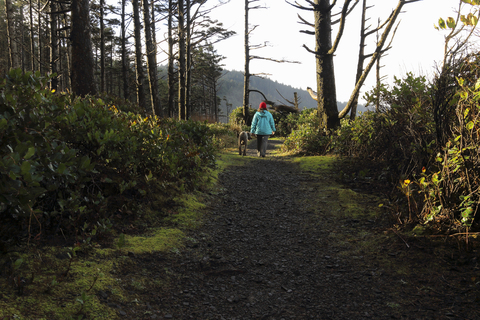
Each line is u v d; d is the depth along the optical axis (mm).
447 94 3605
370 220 3791
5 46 23859
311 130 9305
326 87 8984
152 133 4438
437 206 3176
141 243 3029
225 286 2588
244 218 4160
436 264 2643
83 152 3516
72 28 8078
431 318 2051
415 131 4371
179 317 2137
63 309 1890
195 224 3762
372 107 5910
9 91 2631
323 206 4488
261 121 9297
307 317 2178
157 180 4320
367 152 6191
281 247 3328
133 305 2160
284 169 7125
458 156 2941
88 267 2406
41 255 2361
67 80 25219
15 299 1846
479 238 2750
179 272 2723
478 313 2033
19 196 2057
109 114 4492
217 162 7414
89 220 3045
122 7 20031
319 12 8797
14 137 2354
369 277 2633
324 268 2859
